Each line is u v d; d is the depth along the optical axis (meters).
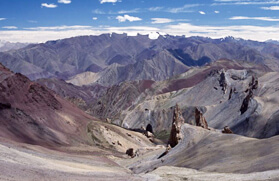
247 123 196.62
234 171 66.75
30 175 50.22
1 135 111.38
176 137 114.69
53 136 139.88
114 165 98.50
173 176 71.94
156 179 70.19
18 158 58.72
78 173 62.34
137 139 189.00
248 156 73.75
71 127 163.00
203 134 106.69
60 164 70.00
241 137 90.62
